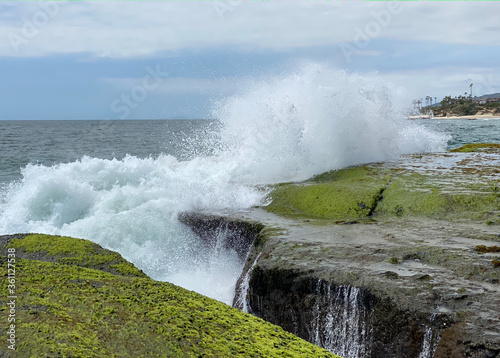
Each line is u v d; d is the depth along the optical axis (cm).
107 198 937
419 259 509
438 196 724
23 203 940
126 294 318
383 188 805
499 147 1216
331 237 613
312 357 272
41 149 2923
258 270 524
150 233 801
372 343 430
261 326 310
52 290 311
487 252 514
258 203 859
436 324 384
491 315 375
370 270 479
